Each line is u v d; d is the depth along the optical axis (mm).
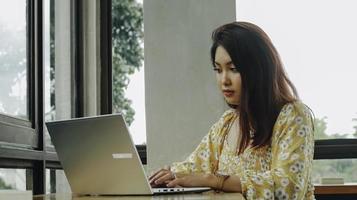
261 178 1734
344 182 3490
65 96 3436
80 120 1620
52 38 3229
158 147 3449
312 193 1889
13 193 1309
